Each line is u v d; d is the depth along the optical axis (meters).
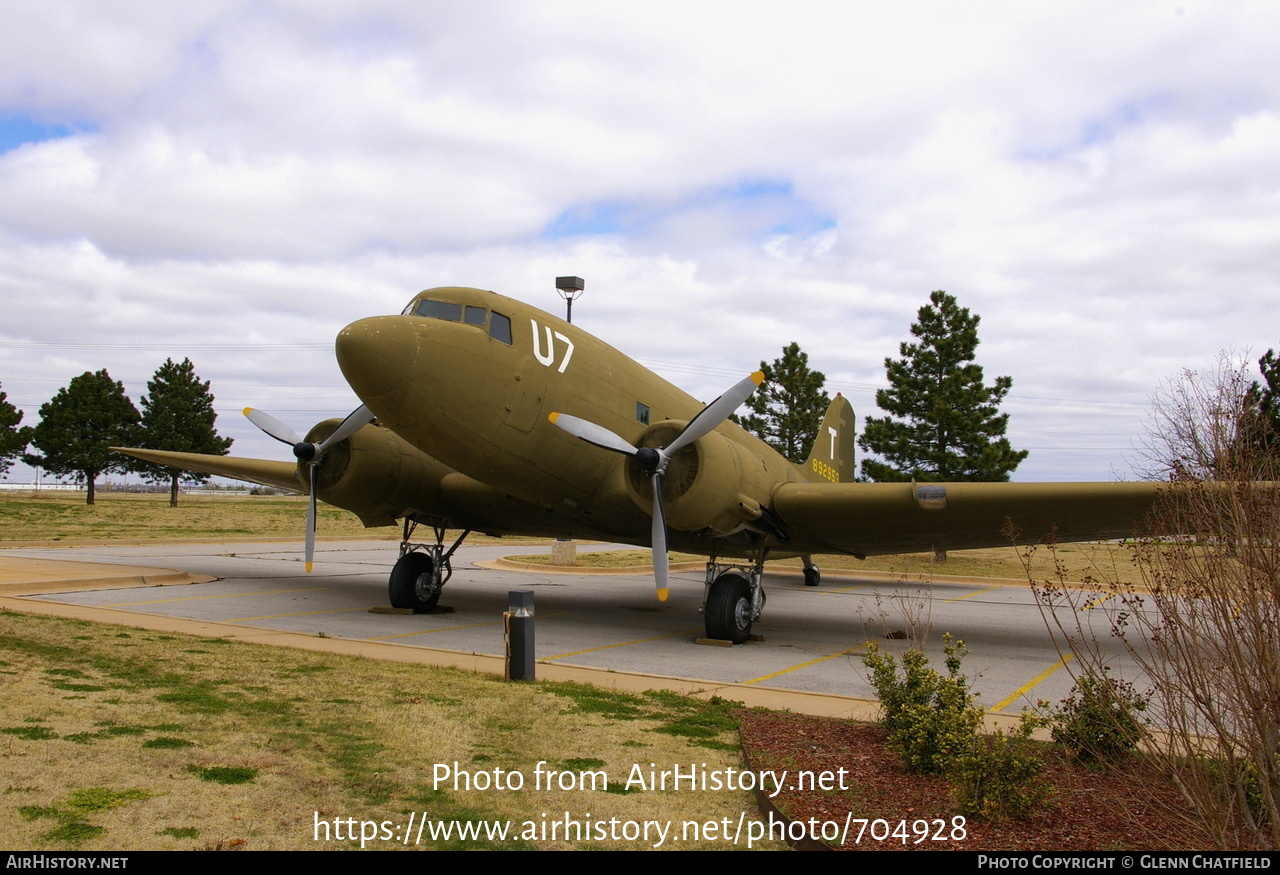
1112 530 12.77
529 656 8.50
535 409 11.91
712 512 11.55
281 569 20.97
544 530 15.48
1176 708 5.39
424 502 14.36
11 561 19.36
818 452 20.06
